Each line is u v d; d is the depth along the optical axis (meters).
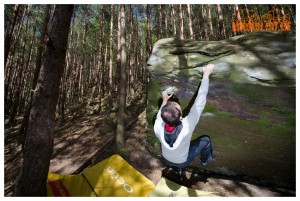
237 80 2.21
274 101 2.03
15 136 6.51
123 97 4.09
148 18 8.57
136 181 2.58
